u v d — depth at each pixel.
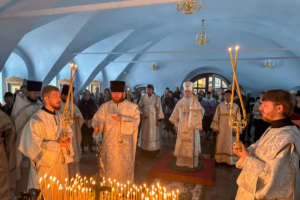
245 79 14.47
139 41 12.98
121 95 2.93
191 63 15.50
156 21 10.77
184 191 3.36
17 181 3.06
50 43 8.59
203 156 5.22
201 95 9.87
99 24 8.41
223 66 14.79
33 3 4.92
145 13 9.27
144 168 4.37
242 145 1.40
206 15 10.78
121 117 2.78
